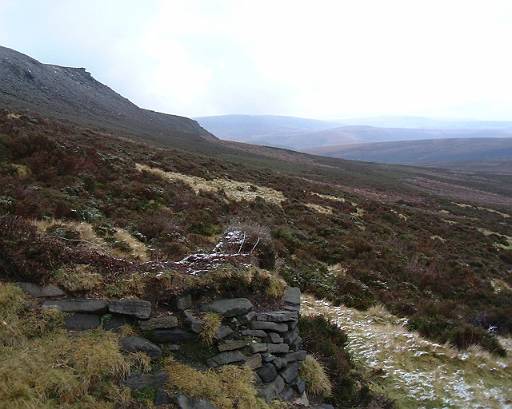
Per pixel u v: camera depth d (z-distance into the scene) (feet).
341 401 27.86
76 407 17.88
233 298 26.86
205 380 21.36
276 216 83.92
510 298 65.62
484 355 41.06
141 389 19.84
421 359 38.52
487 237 120.37
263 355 24.94
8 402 16.79
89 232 42.93
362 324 44.91
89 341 20.97
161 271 25.98
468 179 490.49
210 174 107.14
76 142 82.07
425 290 63.16
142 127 454.81
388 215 116.88
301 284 52.60
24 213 41.98
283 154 491.72
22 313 21.27
